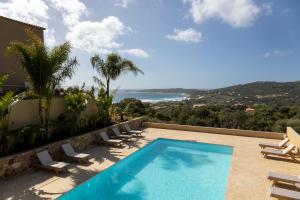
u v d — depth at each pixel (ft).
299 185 22.70
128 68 56.44
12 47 31.89
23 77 52.19
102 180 28.40
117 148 39.27
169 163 35.19
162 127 58.03
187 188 26.48
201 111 93.15
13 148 28.96
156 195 24.80
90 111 47.62
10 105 28.63
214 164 34.81
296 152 35.19
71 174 27.53
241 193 23.62
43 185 24.38
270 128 79.61
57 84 34.88
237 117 86.99
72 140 35.73
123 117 59.06
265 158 34.91
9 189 23.34
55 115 39.52
